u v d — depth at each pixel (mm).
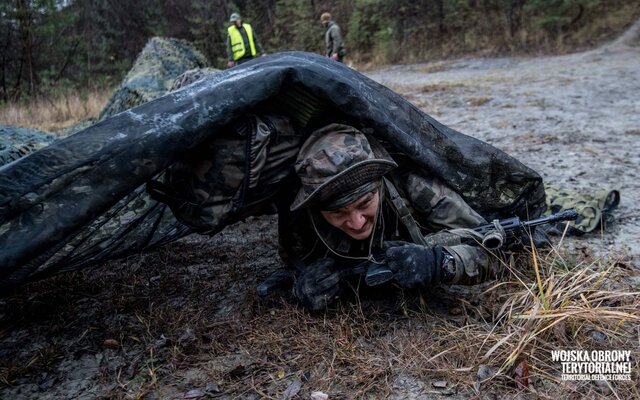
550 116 7258
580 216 3342
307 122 2277
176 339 2510
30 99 15539
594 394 1979
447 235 2447
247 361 2312
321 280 2457
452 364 2172
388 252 2287
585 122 6723
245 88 2127
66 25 17391
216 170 2166
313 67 2193
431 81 13055
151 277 3186
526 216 2848
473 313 2502
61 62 17828
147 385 2213
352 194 2146
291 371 2232
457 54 18766
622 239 3299
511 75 12648
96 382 2283
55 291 3043
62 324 2723
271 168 2244
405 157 2541
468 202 2689
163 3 23000
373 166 2152
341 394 2080
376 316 2514
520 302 2453
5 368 2387
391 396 2059
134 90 6562
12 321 2816
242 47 12094
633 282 2729
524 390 2016
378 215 2396
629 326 2311
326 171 2109
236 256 3416
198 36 22281
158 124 2062
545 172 4789
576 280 2428
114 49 21391
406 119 2469
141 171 2045
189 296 2910
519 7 18297
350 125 2357
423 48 19688
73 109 12148
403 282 2264
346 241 2480
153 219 2916
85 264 2689
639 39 15883
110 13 21625
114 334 2609
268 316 2602
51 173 2000
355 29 21062
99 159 2021
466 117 7809
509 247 2629
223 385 2178
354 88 2213
